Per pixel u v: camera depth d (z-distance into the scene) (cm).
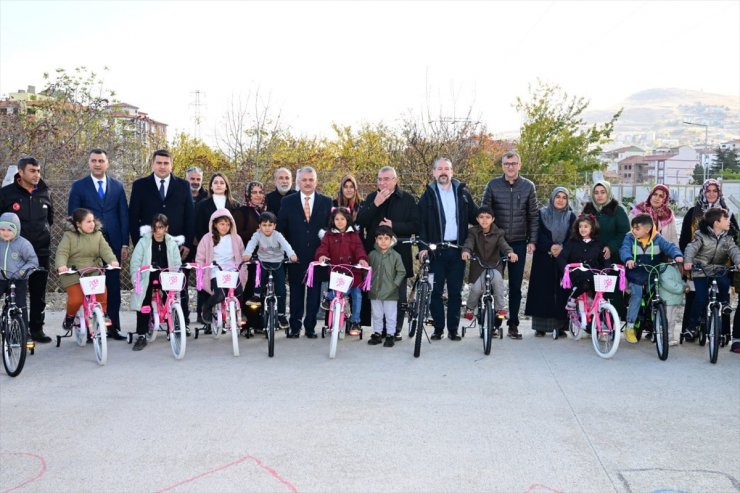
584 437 507
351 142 1997
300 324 853
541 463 461
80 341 796
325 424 534
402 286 840
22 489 426
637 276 792
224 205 877
